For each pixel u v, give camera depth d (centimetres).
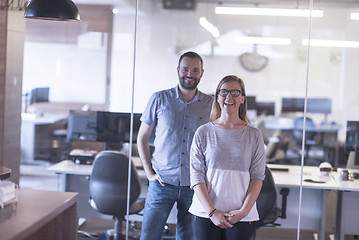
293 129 666
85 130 446
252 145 285
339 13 504
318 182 416
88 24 529
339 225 412
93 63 541
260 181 284
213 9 462
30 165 528
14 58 463
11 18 456
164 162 378
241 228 279
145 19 493
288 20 491
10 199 248
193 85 381
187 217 378
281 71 662
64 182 434
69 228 271
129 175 414
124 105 520
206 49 464
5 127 457
